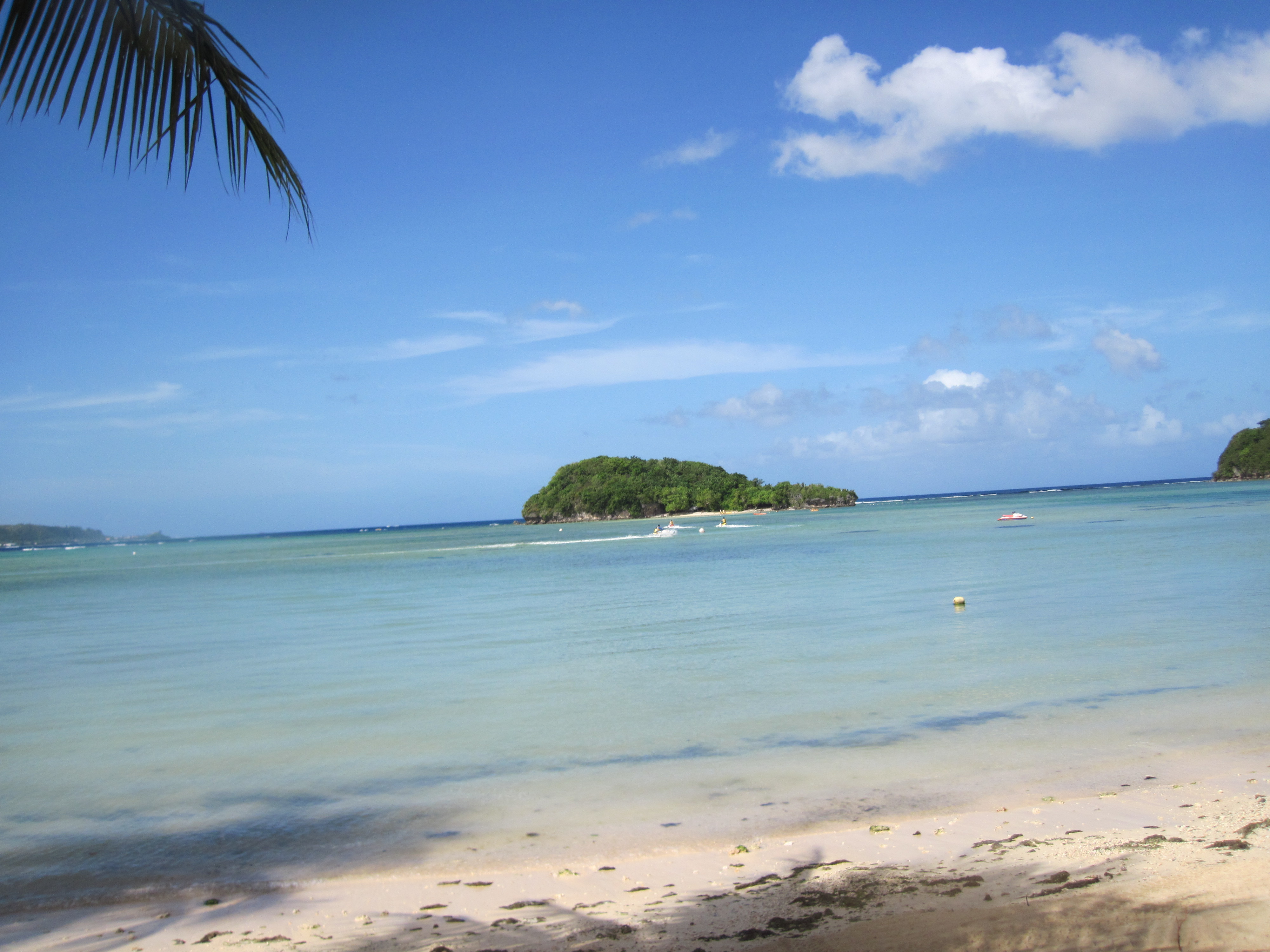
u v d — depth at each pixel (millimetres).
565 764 10570
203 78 4641
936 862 6859
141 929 6441
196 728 13344
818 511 198750
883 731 11227
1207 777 8758
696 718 12523
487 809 8992
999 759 9727
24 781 10641
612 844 7816
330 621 28203
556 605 30344
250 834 8547
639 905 6383
